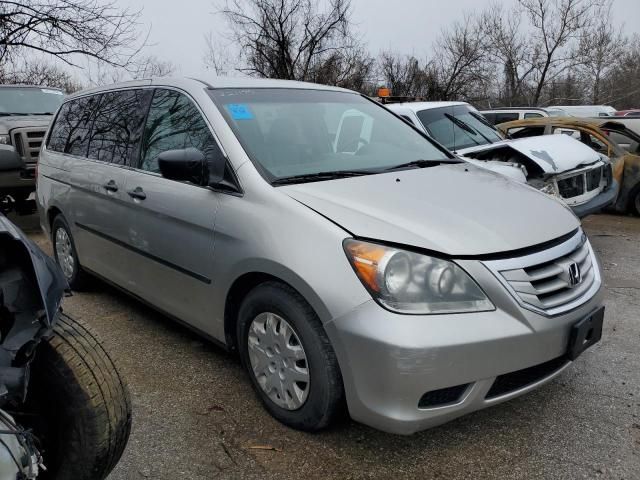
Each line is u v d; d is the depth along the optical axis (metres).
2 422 1.75
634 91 36.34
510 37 29.08
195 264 3.33
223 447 2.83
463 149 6.78
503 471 2.64
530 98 30.06
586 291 2.89
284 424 2.97
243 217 2.99
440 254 2.52
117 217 4.05
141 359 3.79
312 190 2.98
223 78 3.88
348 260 2.55
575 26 28.27
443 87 27.36
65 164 4.86
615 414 3.07
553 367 2.76
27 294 1.86
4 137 8.13
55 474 2.17
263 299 2.90
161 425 3.03
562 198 6.15
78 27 13.61
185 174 3.19
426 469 2.66
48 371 2.13
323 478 2.61
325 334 2.64
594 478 2.58
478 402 2.53
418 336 2.38
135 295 4.11
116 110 4.41
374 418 2.51
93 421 2.12
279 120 3.59
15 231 1.97
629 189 8.72
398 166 3.65
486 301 2.53
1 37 13.12
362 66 21.47
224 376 3.54
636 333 4.17
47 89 10.42
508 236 2.69
